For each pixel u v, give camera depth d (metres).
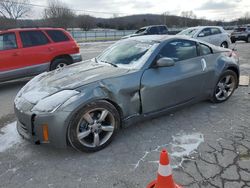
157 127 4.09
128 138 3.76
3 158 3.36
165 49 4.12
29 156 3.39
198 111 4.72
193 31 12.98
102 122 3.48
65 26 55.34
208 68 4.62
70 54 7.95
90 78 3.52
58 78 3.77
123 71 3.74
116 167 3.09
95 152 3.42
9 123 4.50
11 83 7.86
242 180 2.77
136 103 3.71
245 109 4.80
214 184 2.72
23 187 2.80
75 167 3.12
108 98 3.40
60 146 3.19
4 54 6.76
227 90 5.22
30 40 7.26
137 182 2.81
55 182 2.86
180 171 2.95
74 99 3.17
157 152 3.38
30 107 3.28
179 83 4.13
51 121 3.11
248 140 3.62
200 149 3.40
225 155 3.25
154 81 3.82
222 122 4.24
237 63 5.24
